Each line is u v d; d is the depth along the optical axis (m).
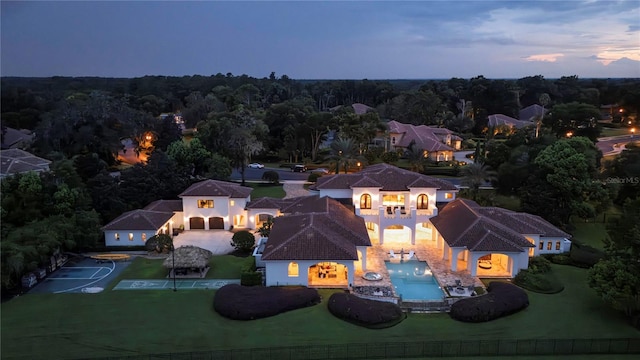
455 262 50.53
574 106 92.12
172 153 87.25
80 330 39.41
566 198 65.19
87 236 57.53
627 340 36.44
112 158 100.75
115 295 46.19
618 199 74.56
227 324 40.44
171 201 69.75
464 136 135.50
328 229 50.69
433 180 65.06
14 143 118.81
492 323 40.72
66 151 94.19
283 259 45.84
